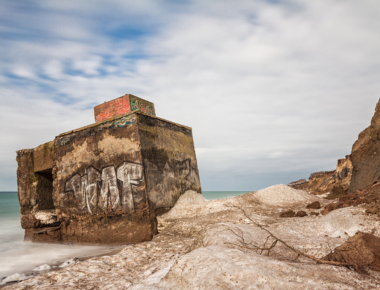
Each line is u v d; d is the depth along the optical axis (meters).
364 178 9.70
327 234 5.07
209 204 9.31
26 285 4.16
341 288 2.31
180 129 11.28
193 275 2.72
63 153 10.38
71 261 6.91
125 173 8.69
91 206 9.41
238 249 3.54
